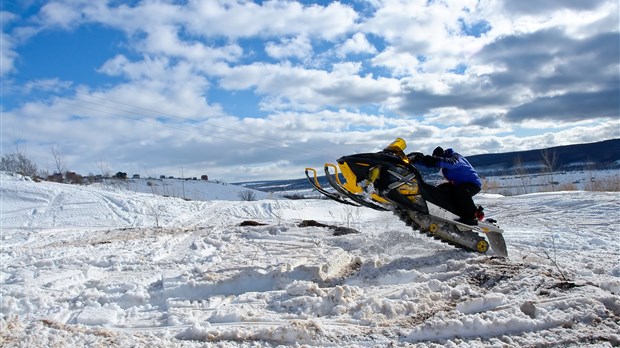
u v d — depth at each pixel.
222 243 9.08
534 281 4.37
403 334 3.59
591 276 4.97
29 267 7.25
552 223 9.96
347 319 4.02
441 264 5.52
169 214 18.09
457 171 6.38
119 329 4.18
